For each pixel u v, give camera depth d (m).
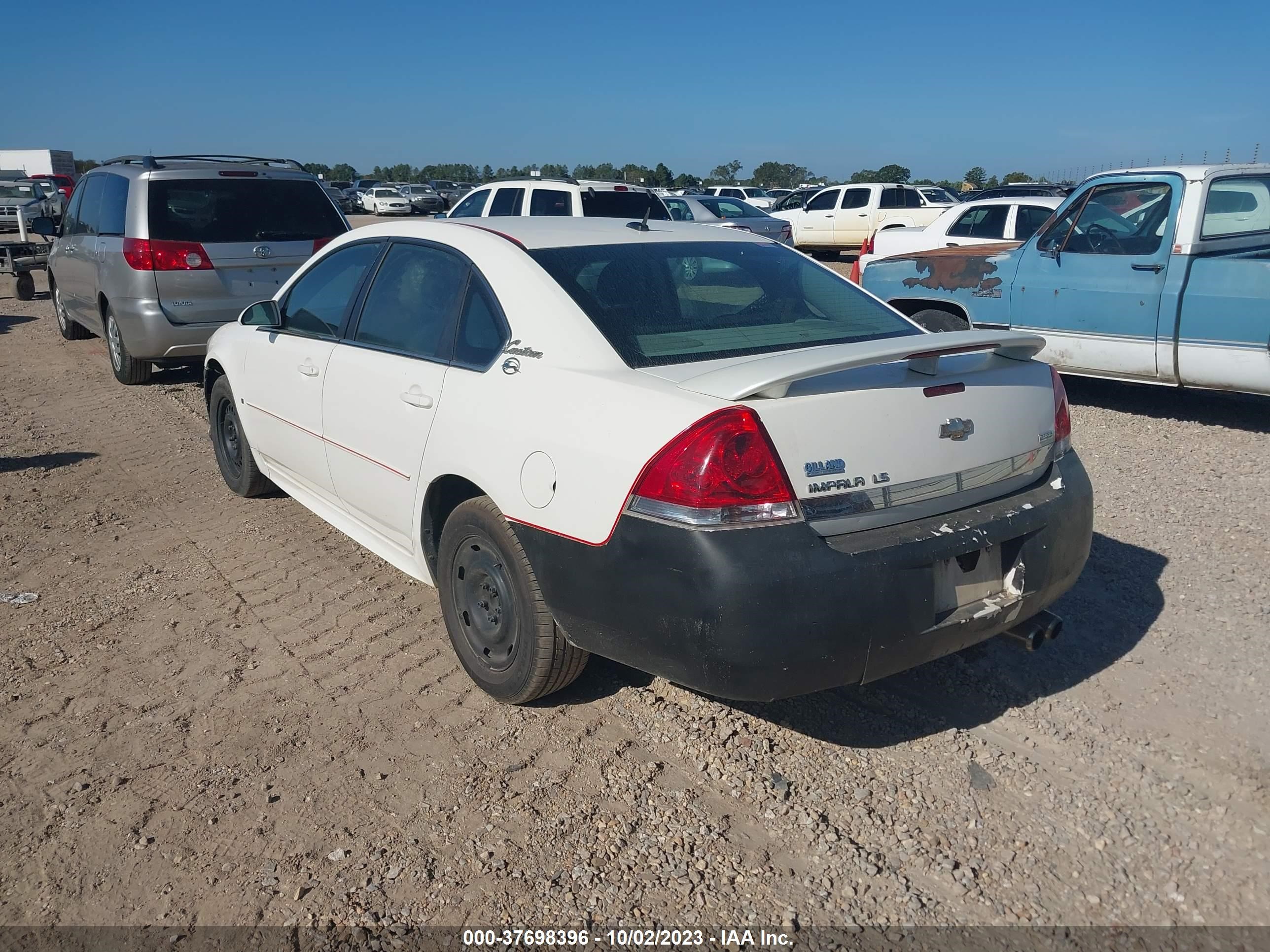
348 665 3.82
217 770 3.16
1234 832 2.79
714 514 2.68
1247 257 6.98
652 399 2.85
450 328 3.67
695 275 3.66
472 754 3.23
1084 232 7.46
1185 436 6.90
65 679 3.73
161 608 4.35
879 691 3.58
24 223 16.14
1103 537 4.94
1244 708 3.39
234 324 5.70
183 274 8.18
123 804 3.00
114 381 9.39
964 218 12.68
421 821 2.91
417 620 4.20
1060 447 3.40
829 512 2.76
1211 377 6.88
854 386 2.86
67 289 10.67
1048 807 2.92
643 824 2.88
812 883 2.65
